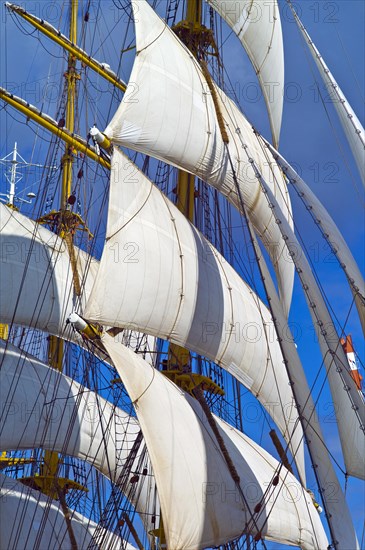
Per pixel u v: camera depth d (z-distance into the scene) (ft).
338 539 82.28
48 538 109.29
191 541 92.38
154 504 111.86
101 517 102.83
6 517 106.73
